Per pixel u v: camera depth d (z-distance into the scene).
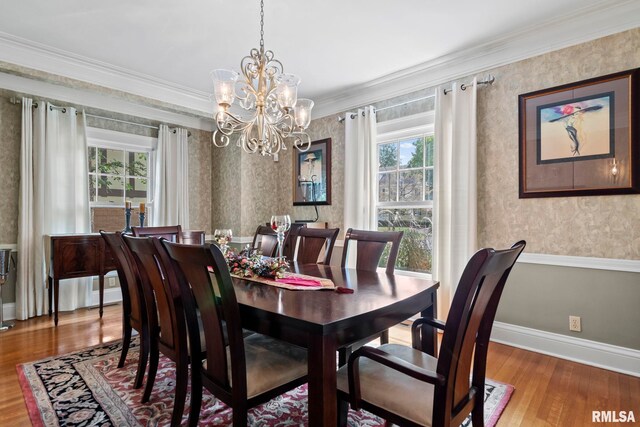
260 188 4.70
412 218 3.51
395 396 1.18
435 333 1.72
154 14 2.39
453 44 2.81
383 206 3.72
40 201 3.47
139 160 4.35
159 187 4.35
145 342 2.04
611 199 2.31
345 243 2.49
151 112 4.26
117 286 4.13
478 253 0.96
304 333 1.19
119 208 4.15
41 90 3.40
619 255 2.28
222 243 2.17
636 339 2.23
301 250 2.79
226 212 4.72
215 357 1.36
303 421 1.73
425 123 3.36
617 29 2.29
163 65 3.24
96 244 3.47
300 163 4.54
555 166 2.53
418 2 2.25
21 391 2.01
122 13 2.38
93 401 1.90
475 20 2.46
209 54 3.01
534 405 1.88
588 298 2.40
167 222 4.35
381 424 1.71
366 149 3.69
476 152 2.86
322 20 2.47
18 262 3.38
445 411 1.03
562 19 2.41
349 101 3.97
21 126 3.41
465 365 1.17
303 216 4.50
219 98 2.12
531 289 2.64
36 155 3.47
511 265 1.22
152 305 1.89
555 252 2.54
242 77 3.44
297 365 1.44
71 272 3.32
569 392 2.01
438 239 3.10
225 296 1.20
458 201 2.96
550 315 2.56
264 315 1.30
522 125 2.68
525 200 2.67
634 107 2.21
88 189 3.81
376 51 2.94
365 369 1.34
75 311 3.70
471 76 2.98
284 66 3.22
